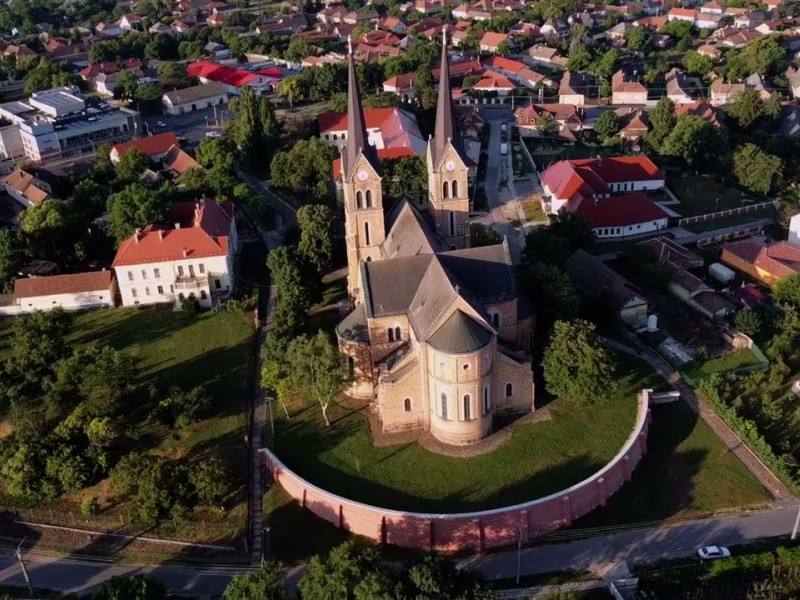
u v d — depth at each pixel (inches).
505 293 4419.3
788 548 3553.2
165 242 5782.5
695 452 4264.3
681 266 6063.0
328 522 3900.1
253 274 6309.1
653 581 3516.2
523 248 6481.3
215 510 3941.9
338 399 4670.3
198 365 5073.8
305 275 5536.4
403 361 4306.1
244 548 3774.6
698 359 5009.8
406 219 4926.2
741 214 7288.4
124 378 4453.7
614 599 3432.6
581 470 4013.3
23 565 3523.6
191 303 5669.3
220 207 6628.9
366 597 3041.3
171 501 3799.2
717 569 3523.6
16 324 4938.5
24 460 3988.7
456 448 4185.5
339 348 4618.6
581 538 3764.8
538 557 3676.2
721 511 3892.7
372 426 4402.1
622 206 6894.7
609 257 6427.2
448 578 3139.8
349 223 5059.1
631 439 4151.1
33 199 7411.4
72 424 4212.6
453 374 3973.9
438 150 4936.0
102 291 5826.8
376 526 3754.9
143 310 5797.2
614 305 5354.3
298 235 6437.0
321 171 7578.7
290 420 4510.3
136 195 6323.8
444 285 4106.8
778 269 5895.7
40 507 4020.7
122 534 3870.6
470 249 4463.6
